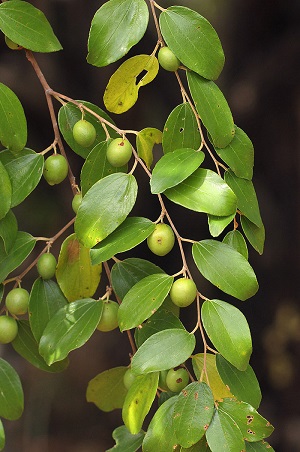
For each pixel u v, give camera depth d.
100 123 0.86
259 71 1.95
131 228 0.80
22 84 1.79
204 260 0.80
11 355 2.00
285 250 2.00
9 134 0.82
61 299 0.85
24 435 1.93
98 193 0.80
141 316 0.79
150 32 1.74
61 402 2.00
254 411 0.78
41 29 0.83
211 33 0.81
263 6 1.92
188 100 0.82
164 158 0.80
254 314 2.02
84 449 1.95
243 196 0.83
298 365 1.99
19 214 1.84
